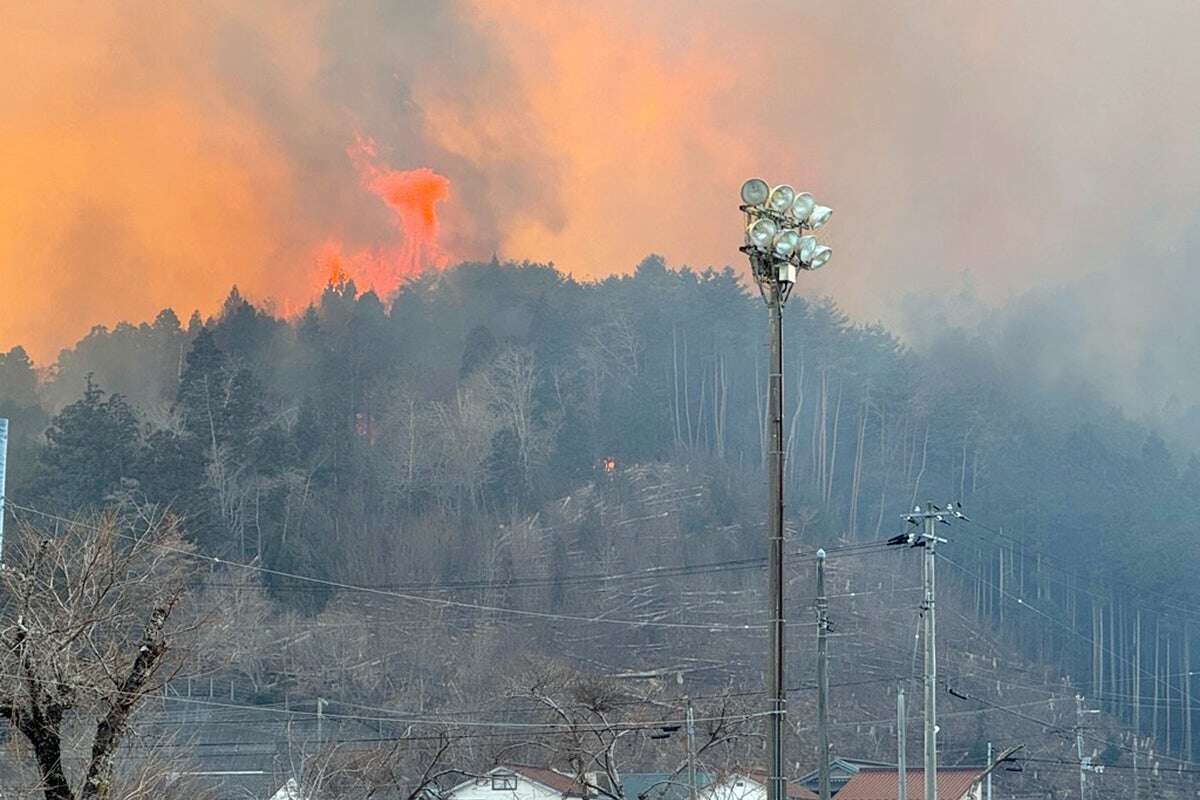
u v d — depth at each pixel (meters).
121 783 32.06
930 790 40.09
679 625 94.31
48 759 26.67
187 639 52.38
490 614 96.00
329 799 50.53
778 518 23.48
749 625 92.50
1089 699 102.56
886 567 111.12
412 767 64.25
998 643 105.44
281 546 105.88
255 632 82.75
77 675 27.33
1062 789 85.69
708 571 106.00
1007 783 85.56
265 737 69.50
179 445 105.62
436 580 105.69
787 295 23.78
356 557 107.50
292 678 81.31
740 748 67.69
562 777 63.94
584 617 95.38
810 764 80.06
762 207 23.89
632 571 105.38
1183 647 110.50
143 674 27.78
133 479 101.00
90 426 101.94
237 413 111.62
